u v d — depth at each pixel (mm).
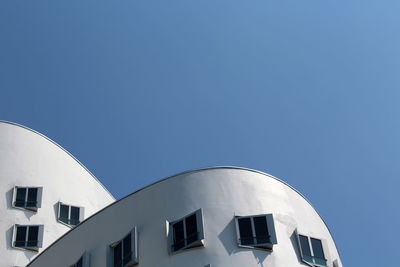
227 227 26797
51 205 37875
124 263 26906
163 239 26750
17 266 34188
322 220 30125
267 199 28391
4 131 39844
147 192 28781
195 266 25500
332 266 27812
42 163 39531
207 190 28172
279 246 26609
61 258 29625
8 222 35688
